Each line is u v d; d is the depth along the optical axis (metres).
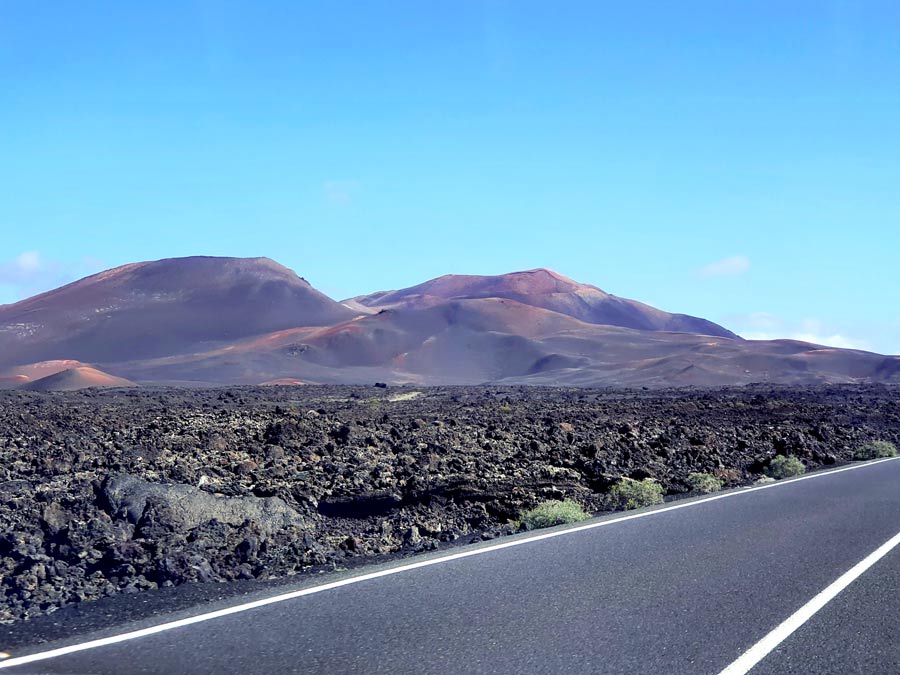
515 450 26.02
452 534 13.55
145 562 10.93
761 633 7.01
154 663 6.13
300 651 6.43
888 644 6.72
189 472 19.69
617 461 23.52
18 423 31.33
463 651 6.46
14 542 12.16
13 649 6.61
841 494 16.77
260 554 11.55
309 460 23.06
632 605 7.91
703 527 12.63
